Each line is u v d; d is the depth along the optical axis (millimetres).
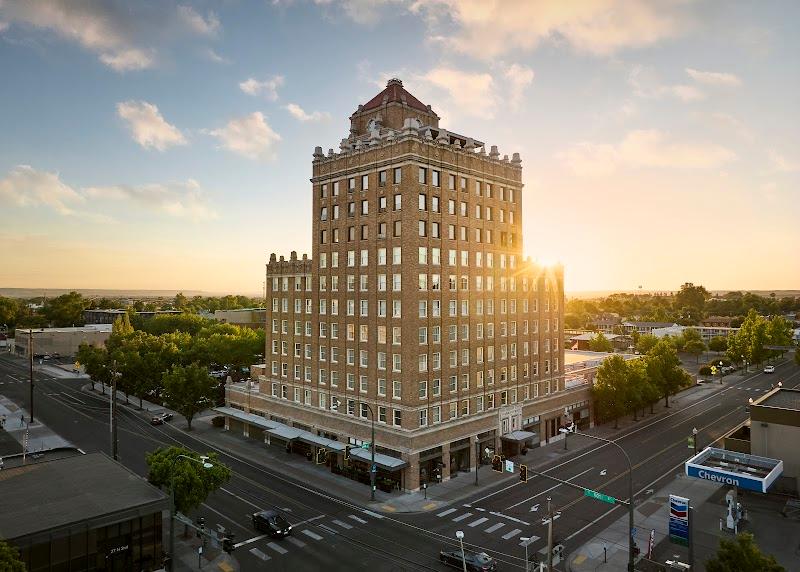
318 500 51062
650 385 85500
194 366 80750
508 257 71000
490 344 66812
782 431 54156
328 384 66500
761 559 28375
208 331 138625
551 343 77812
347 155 64875
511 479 57844
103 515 34500
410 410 55750
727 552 29281
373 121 69062
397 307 57719
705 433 77938
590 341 147875
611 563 38312
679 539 34688
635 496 52344
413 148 57344
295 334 72750
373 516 47094
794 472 53406
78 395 102750
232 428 79500
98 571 34594
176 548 40469
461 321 62719
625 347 171000
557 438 75562
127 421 83062
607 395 80750
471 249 64938
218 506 49188
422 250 58062
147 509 36344
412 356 56188
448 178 62094
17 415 84875
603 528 44562
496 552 39750
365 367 61469
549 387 76938
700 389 116750
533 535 43000
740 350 141875
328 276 67062
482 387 65000
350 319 63750
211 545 40781
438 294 59844
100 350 106625
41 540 32125
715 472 49375
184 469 40625
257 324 179375
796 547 41062
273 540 41906
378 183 60906
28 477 41438
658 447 70500
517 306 72000
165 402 84125
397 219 58094
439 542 41594
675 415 91062
